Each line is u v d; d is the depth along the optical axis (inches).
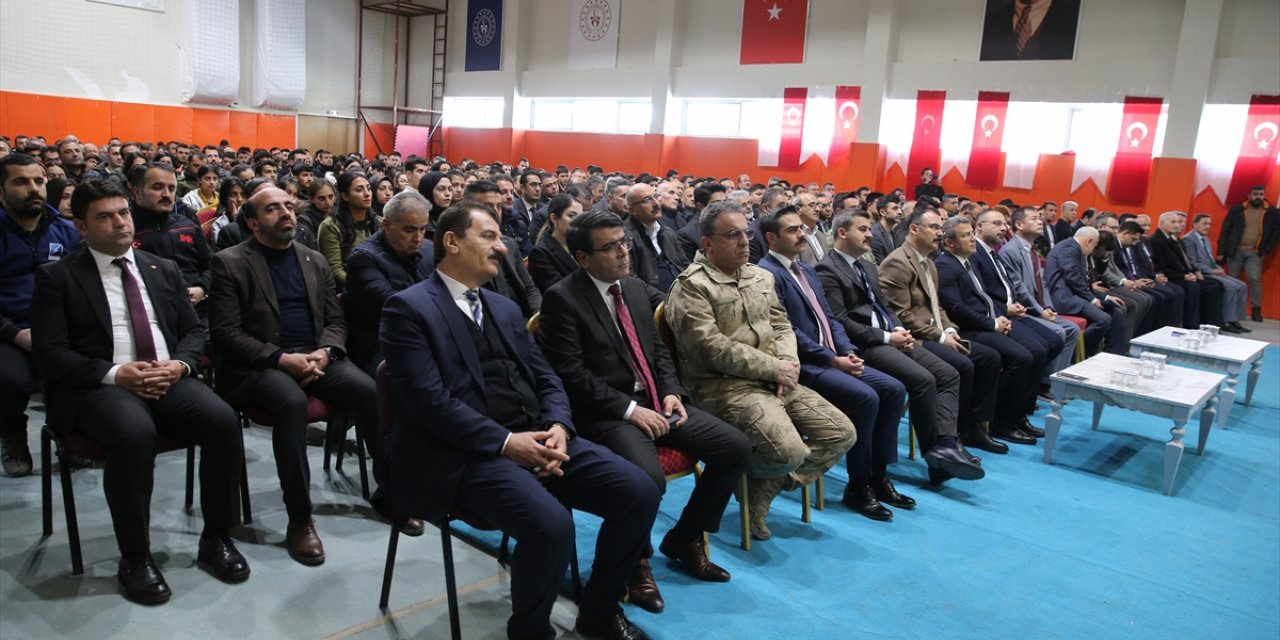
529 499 78.8
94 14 505.7
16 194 119.3
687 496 133.5
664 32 526.6
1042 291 213.9
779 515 128.4
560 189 283.9
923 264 162.2
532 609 80.4
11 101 475.8
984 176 418.0
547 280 151.6
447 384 83.6
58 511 108.8
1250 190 353.7
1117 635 98.5
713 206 116.8
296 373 108.4
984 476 148.3
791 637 92.6
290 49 602.5
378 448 112.5
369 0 653.9
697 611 96.9
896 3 433.7
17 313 120.0
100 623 84.4
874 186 446.6
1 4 468.8
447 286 87.4
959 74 420.5
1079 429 189.5
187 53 549.0
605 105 577.6
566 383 100.2
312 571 98.4
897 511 132.7
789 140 481.1
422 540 109.1
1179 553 124.0
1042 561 117.6
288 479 101.3
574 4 585.0
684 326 114.2
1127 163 379.6
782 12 479.8
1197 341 205.2
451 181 189.8
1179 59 359.6
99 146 509.7
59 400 93.5
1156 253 310.8
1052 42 395.2
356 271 124.3
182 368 96.8
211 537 97.1
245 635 84.2
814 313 136.3
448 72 676.1
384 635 86.1
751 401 112.3
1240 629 101.8
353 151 665.0
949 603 103.3
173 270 107.7
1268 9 344.5
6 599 87.7
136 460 88.7
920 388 139.4
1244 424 202.2
